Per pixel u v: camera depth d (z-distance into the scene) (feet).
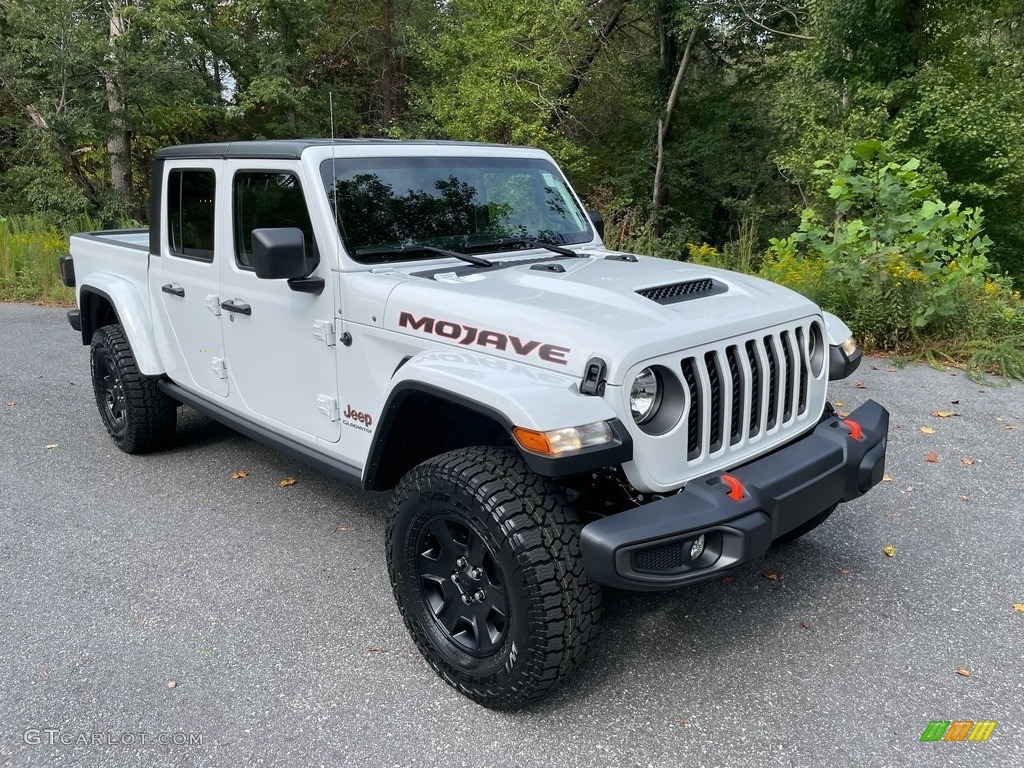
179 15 63.26
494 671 8.42
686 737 8.32
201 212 13.23
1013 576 11.39
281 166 11.20
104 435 17.99
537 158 13.70
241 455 16.69
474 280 10.27
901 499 13.91
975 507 13.56
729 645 9.93
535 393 7.91
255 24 73.15
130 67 62.23
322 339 10.99
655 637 10.13
